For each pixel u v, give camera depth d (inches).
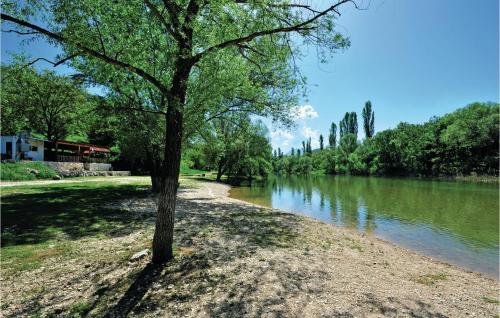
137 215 500.4
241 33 260.7
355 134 4192.9
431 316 189.6
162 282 222.1
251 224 479.5
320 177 3184.1
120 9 226.5
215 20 243.9
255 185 1835.6
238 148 1700.3
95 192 779.4
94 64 275.6
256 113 550.0
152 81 233.8
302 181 2335.1
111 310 183.2
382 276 267.3
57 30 223.1
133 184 1073.5
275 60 308.5
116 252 292.5
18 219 425.1
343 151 3762.3
